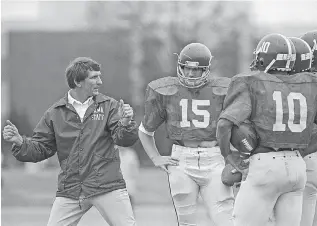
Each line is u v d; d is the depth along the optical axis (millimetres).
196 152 30000
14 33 104438
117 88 108312
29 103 106000
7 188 82188
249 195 24453
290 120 24234
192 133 29969
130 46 109062
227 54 109750
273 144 24203
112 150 27844
